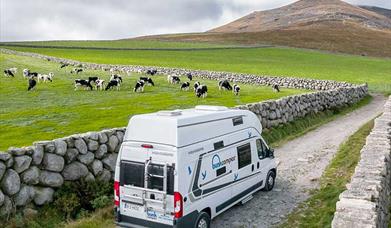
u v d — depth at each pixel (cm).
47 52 9812
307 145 2359
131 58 8919
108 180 1497
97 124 2442
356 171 1104
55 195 1302
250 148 1488
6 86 4253
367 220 784
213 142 1267
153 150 1140
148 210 1156
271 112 2612
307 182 1686
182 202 1119
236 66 8094
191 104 3338
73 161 1382
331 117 3525
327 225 1220
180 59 9175
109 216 1300
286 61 9931
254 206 1447
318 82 5053
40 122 2500
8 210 1162
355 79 6781
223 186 1312
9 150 1202
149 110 2997
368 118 3422
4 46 10525
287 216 1339
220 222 1314
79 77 5194
